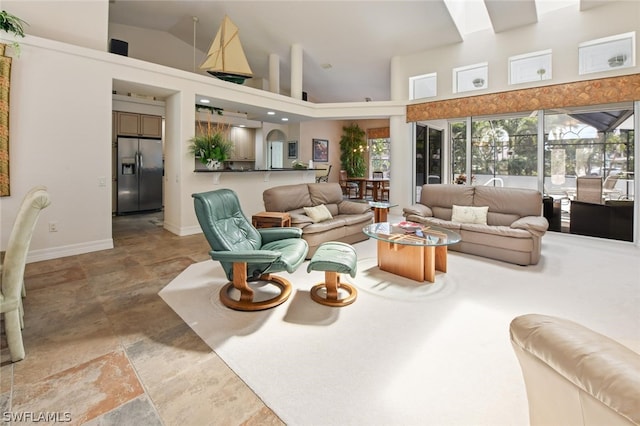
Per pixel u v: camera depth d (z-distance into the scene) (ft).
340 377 5.58
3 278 5.80
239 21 20.43
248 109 20.90
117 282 10.04
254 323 7.50
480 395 5.14
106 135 13.48
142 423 4.58
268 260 7.69
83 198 13.05
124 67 13.94
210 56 18.90
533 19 16.93
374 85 27.86
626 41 15.34
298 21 19.45
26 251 6.01
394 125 22.91
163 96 17.31
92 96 13.05
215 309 8.22
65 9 12.64
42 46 11.75
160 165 24.84
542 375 3.30
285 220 12.22
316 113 23.95
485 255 12.76
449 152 21.81
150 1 18.90
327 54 23.12
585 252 13.65
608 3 15.26
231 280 8.77
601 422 2.63
